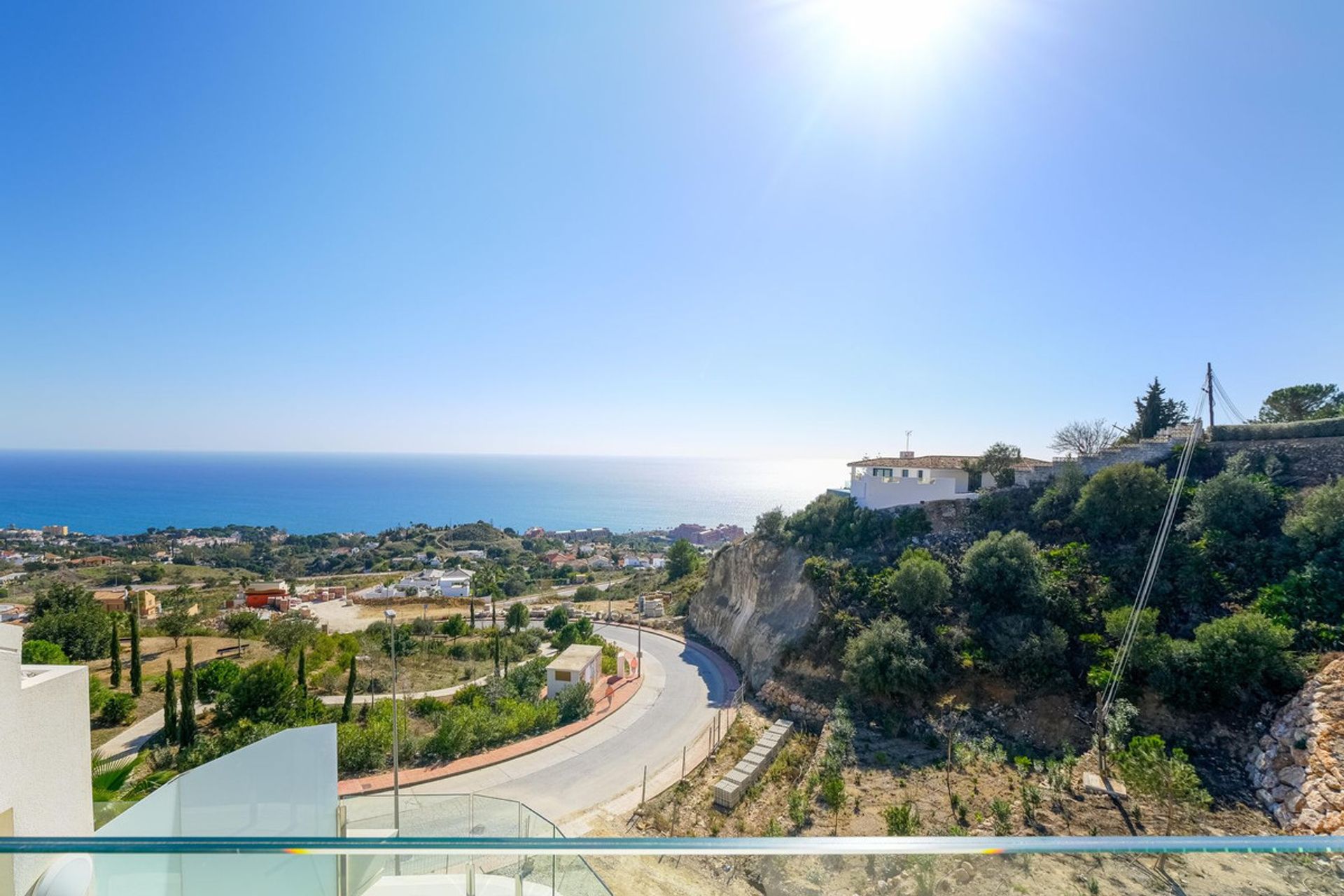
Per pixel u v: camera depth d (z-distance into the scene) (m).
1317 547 24.19
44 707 5.03
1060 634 25.16
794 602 35.72
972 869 3.12
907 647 26.62
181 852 3.12
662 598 63.44
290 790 7.08
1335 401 41.59
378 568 120.75
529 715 29.58
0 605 59.44
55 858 3.04
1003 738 23.02
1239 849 3.01
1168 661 22.00
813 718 27.50
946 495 38.62
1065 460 36.41
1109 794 18.61
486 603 72.06
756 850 3.24
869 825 18.39
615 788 23.69
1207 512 27.56
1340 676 19.02
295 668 36.16
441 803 10.41
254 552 141.25
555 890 3.79
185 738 24.14
